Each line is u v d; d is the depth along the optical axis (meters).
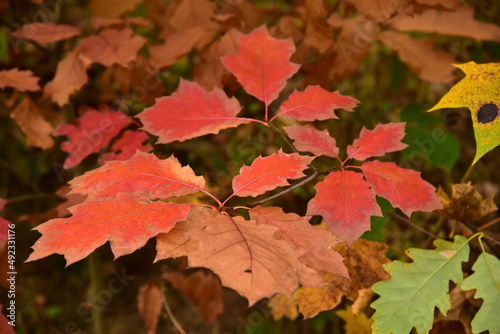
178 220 0.63
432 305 0.68
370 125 1.18
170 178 0.67
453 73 0.86
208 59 0.86
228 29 0.87
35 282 1.35
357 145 0.71
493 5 1.07
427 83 1.21
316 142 0.71
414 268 0.69
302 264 0.61
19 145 1.39
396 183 0.68
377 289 0.68
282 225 0.65
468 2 1.05
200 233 0.62
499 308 0.67
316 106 0.73
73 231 0.62
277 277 0.59
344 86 1.22
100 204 0.64
